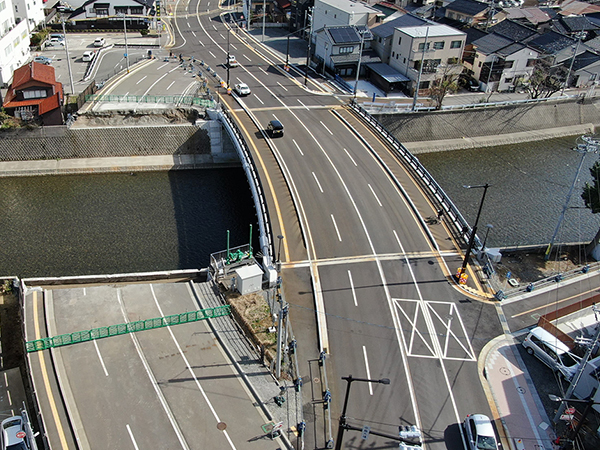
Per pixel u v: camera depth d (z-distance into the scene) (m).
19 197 62.16
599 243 51.91
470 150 81.12
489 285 45.03
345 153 60.91
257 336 38.44
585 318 42.62
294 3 113.69
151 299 42.44
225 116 67.81
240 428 32.09
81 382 34.53
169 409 33.06
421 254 46.94
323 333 38.75
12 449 30.81
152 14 117.31
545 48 97.75
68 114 69.38
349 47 89.38
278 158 58.69
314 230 48.38
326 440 31.58
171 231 56.62
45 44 100.69
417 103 82.69
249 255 46.53
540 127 87.75
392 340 38.66
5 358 38.81
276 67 92.19
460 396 34.94
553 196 67.44
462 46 86.25
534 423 33.59
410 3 123.06
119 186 65.62
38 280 43.66
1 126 66.88
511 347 39.03
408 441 28.83
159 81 83.00
